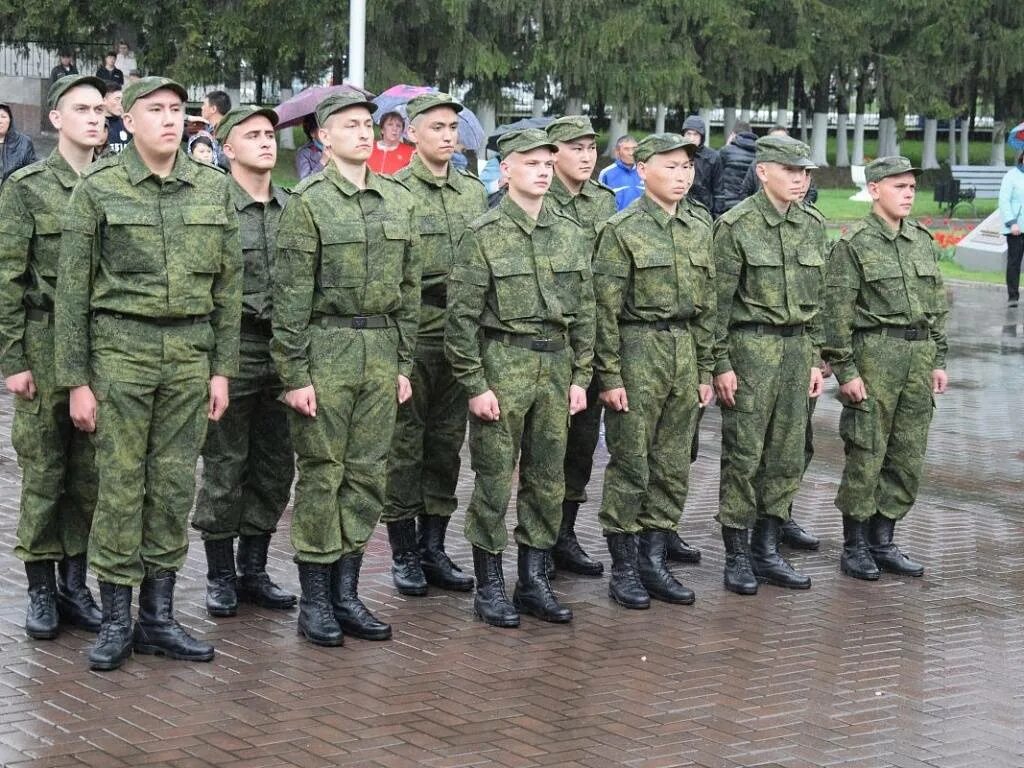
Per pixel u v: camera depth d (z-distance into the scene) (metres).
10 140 14.33
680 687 6.97
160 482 7.00
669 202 8.34
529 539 8.02
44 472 7.27
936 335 9.31
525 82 39.69
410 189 8.52
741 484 8.68
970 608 8.47
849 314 9.05
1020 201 22.67
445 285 8.45
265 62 36.38
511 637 7.65
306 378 7.33
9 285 7.07
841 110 49.50
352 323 7.43
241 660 7.11
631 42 36.94
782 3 41.53
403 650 7.37
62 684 6.68
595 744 6.23
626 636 7.74
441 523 8.62
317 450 7.39
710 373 8.54
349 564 7.59
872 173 9.12
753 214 8.72
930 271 9.18
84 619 7.49
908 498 9.25
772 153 8.68
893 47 44.25
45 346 7.17
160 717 6.32
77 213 6.75
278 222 7.46
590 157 9.01
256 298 7.77
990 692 7.05
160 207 6.87
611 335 8.21
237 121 7.80
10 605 7.79
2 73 36.75
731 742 6.31
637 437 8.27
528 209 7.86
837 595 8.67
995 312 22.48
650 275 8.20
